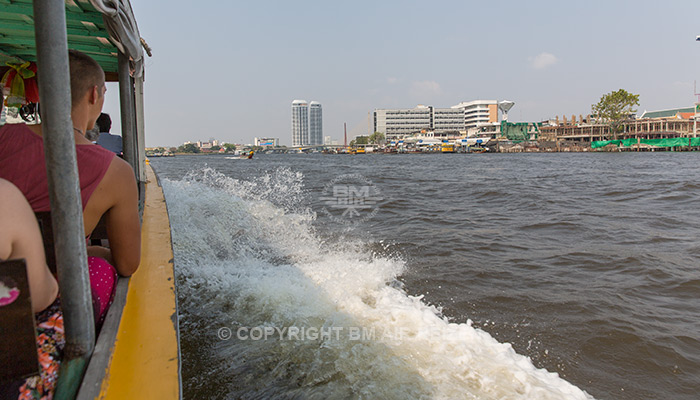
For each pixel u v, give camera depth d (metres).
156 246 2.46
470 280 4.56
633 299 4.09
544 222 7.99
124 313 1.61
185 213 6.34
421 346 2.85
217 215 6.75
